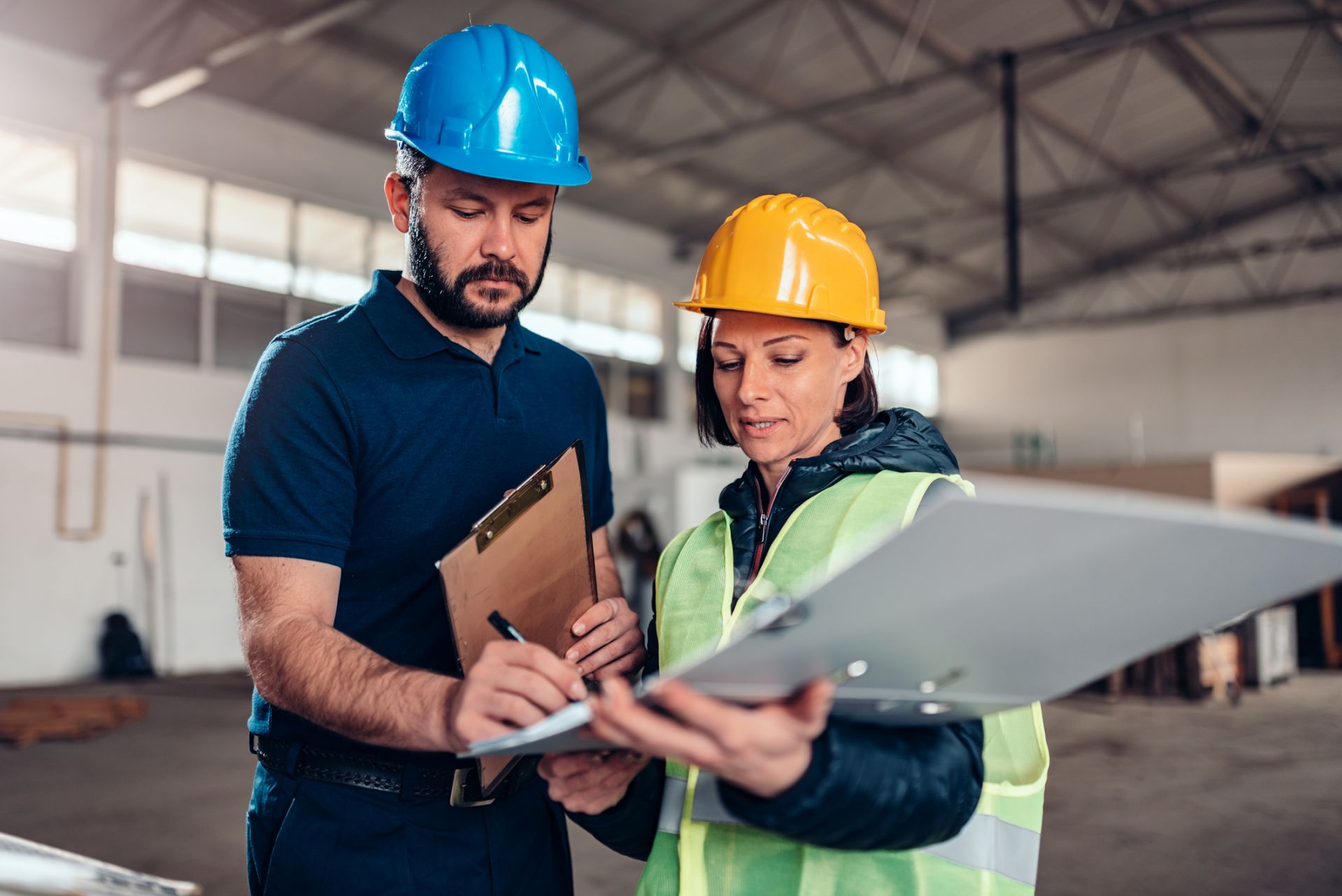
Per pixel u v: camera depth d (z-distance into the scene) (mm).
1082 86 11008
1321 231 14500
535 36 8867
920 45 9844
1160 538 513
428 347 1188
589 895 3402
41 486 8000
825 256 949
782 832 694
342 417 1129
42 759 5215
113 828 3965
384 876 1122
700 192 12109
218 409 8922
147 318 8617
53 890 594
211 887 3285
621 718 583
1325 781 4875
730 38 9398
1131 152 12602
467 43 1117
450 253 1099
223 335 9047
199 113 8844
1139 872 3541
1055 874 3520
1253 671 7949
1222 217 15094
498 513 931
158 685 7855
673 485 10234
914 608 548
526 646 776
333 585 1097
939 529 490
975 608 561
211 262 8984
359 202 9859
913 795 709
